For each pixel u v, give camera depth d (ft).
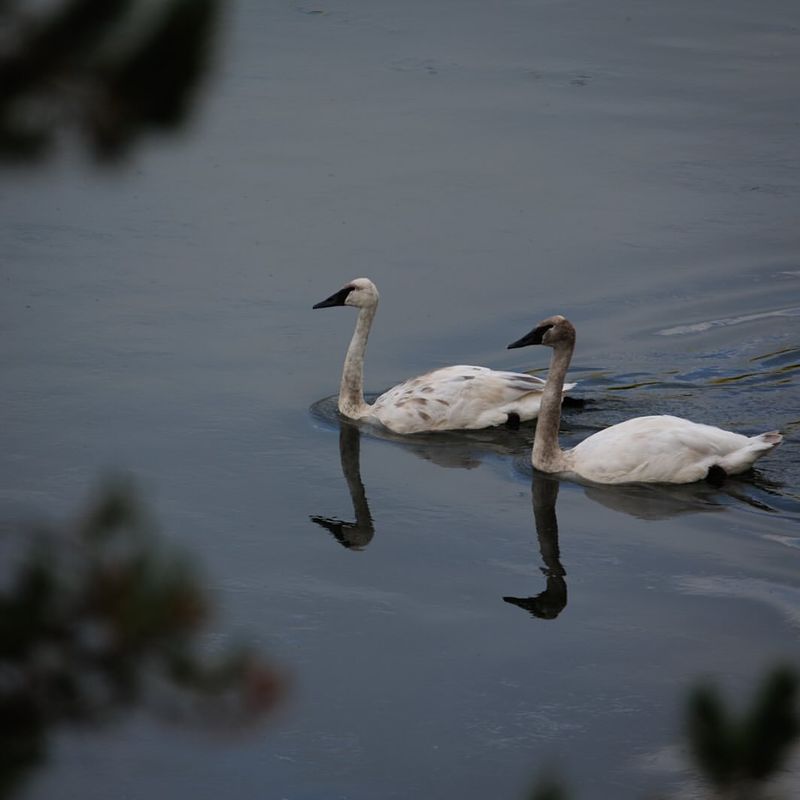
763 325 75.41
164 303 76.74
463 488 59.31
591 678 44.24
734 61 121.29
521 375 67.00
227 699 15.88
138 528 15.53
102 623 14.73
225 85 110.93
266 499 57.47
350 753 40.27
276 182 93.66
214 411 65.57
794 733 16.06
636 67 118.52
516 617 48.26
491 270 81.66
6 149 13.62
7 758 15.61
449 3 135.44
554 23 130.41
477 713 42.32
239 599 49.06
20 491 56.29
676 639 46.52
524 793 38.11
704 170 96.99
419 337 74.54
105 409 64.95
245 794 38.29
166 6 13.34
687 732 16.49
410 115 105.70
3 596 15.20
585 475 59.82
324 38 123.65
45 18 13.30
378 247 84.12
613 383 69.56
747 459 59.36
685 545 53.67
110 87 13.46
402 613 48.55
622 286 80.12
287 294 78.43
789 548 53.11
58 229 86.28
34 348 70.85
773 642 46.16
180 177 94.84
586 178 95.09
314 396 68.08
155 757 40.11
